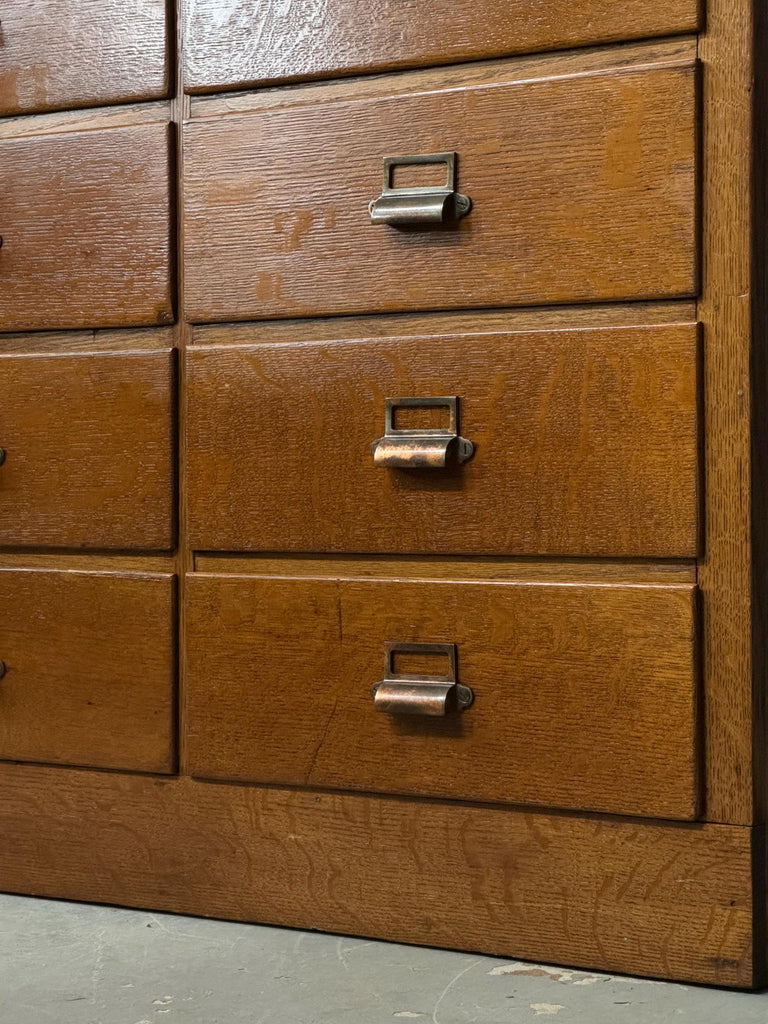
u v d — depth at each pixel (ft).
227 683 3.94
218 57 3.95
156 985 3.44
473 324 3.68
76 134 4.12
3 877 4.28
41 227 4.18
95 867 4.16
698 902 3.44
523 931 3.64
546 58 3.59
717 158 3.40
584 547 3.53
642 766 3.47
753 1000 3.34
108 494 4.09
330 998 3.34
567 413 3.54
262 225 3.89
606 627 3.50
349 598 3.78
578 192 3.52
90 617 4.12
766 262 3.51
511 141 3.59
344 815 3.84
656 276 3.44
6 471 4.22
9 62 4.24
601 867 3.55
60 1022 3.19
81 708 4.14
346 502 3.79
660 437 3.44
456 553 3.67
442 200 3.61
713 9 3.40
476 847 3.68
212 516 3.96
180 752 4.04
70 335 4.18
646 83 3.44
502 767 3.62
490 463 3.63
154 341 4.07
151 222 4.02
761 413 3.47
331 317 3.84
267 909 3.94
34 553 4.24
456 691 3.67
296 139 3.84
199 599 3.97
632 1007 3.28
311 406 3.83
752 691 3.38
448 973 3.53
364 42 3.77
